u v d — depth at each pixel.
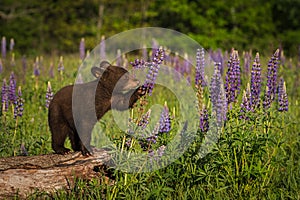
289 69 15.85
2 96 10.79
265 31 40.41
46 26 46.09
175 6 40.03
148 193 7.55
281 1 42.62
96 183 7.77
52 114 9.40
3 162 7.83
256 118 8.47
